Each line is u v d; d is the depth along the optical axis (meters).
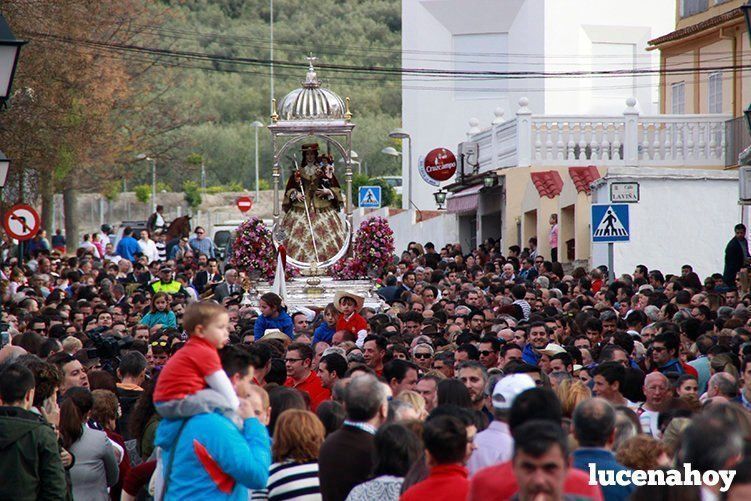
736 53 78.62
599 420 16.30
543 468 13.24
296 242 57.59
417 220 103.31
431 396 23.25
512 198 75.19
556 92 115.38
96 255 86.88
